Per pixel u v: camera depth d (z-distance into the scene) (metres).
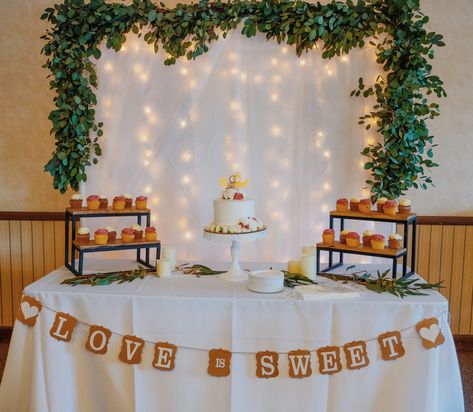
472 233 3.28
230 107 2.77
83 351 2.09
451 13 3.21
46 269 3.38
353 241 2.33
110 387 2.07
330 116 2.73
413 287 2.20
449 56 3.23
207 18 2.60
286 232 2.83
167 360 2.02
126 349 2.04
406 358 1.98
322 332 2.00
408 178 2.59
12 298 3.40
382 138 2.70
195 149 2.79
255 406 2.02
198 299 2.03
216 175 2.81
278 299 2.01
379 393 1.99
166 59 2.74
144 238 2.52
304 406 2.00
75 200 2.48
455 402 2.05
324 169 2.77
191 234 2.84
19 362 2.11
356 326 2.00
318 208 2.80
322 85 2.72
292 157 2.79
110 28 2.64
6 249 3.38
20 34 3.30
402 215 2.29
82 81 2.62
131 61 2.74
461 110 3.26
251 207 2.29
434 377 1.95
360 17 2.51
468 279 3.30
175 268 2.51
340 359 1.99
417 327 1.97
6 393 2.12
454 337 3.33
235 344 2.02
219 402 2.03
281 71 2.74
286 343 2.02
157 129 2.78
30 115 3.35
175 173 2.81
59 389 2.07
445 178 3.30
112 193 2.81
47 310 2.08
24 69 3.32
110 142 2.78
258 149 2.79
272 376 1.99
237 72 2.74
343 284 2.24
